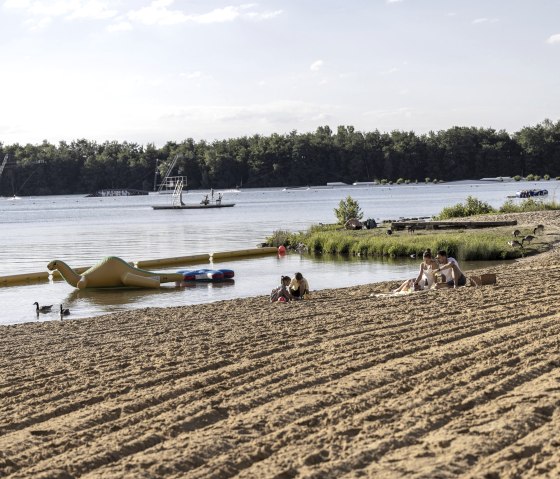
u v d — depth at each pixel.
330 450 6.34
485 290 15.69
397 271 26.67
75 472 6.20
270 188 187.50
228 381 8.89
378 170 189.38
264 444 6.58
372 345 10.45
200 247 39.78
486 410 7.15
